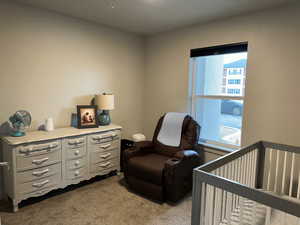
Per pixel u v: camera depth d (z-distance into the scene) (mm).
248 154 1979
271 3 2229
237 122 2885
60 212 2166
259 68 2479
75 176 2584
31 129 2590
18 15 2379
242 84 2781
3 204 2279
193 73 3275
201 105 3309
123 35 3494
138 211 2230
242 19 2578
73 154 2535
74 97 2967
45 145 2266
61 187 2459
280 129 2361
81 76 3016
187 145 2771
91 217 2102
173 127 2982
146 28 3283
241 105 2814
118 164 3100
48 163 2314
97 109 2990
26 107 2529
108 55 3314
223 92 3008
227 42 2734
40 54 2590
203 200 1328
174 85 3420
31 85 2549
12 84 2402
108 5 2398
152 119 3836
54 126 2789
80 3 2359
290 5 2205
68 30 2812
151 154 2961
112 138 2961
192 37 3107
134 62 3721
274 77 2369
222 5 2312
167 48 3467
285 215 1286
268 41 2383
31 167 2188
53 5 2436
